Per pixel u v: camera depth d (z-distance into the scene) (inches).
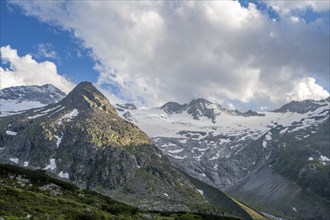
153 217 5433.1
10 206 3818.9
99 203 5536.4
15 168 5880.9
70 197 5388.8
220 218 6505.9
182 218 5915.4
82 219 4136.3
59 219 3878.0
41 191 5187.0
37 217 3767.2
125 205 6146.7
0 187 4254.4
